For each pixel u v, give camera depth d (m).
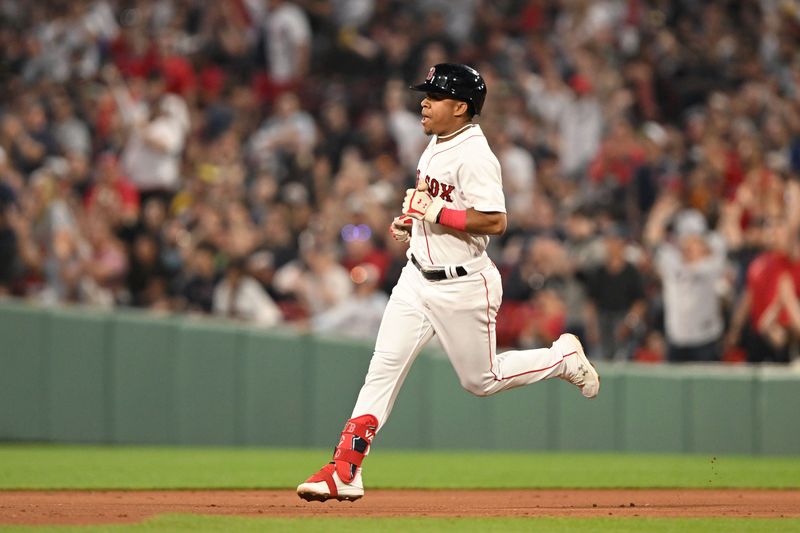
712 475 28.86
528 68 53.25
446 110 17.20
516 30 56.72
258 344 38.59
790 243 37.69
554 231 42.47
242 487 23.77
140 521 16.33
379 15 58.12
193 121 51.19
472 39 56.22
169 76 51.47
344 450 17.38
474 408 39.06
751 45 56.66
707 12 57.12
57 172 47.50
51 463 30.34
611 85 49.47
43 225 41.25
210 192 45.47
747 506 20.22
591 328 38.91
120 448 37.12
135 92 51.72
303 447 38.69
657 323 39.69
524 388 39.03
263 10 57.06
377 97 54.62
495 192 16.95
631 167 44.91
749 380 38.00
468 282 17.28
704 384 38.19
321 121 52.22
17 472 27.34
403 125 49.81
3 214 41.22
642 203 44.44
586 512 18.56
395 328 17.56
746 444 38.06
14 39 59.03
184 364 37.97
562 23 55.19
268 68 55.44
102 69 56.91
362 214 41.50
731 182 45.50
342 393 38.97
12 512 17.81
